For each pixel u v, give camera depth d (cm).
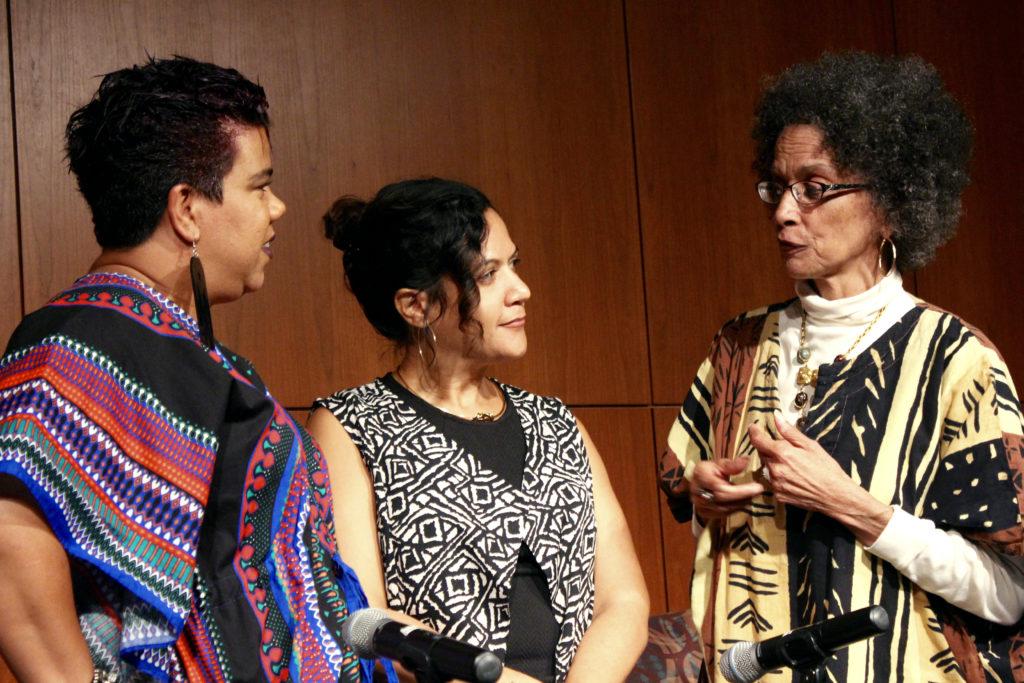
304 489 169
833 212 212
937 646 200
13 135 290
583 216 373
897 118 209
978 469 198
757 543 214
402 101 343
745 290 400
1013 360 451
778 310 231
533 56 369
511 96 363
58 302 157
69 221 295
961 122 221
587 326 370
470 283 209
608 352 373
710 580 224
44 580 142
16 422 144
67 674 142
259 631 157
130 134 161
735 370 232
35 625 141
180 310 163
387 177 338
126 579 146
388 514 201
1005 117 461
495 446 211
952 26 453
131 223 163
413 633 140
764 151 228
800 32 421
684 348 387
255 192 169
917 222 214
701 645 222
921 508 203
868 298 216
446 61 353
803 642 163
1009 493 196
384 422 208
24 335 153
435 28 352
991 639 203
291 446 168
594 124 378
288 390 318
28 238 290
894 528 196
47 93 294
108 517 146
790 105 219
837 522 206
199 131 163
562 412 225
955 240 446
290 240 322
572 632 204
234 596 156
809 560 208
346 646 164
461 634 195
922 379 208
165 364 155
